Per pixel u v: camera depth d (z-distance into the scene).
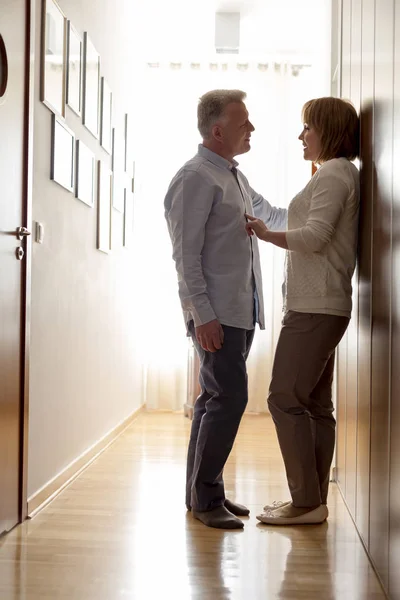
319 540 2.55
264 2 5.34
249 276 2.78
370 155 2.44
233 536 2.58
